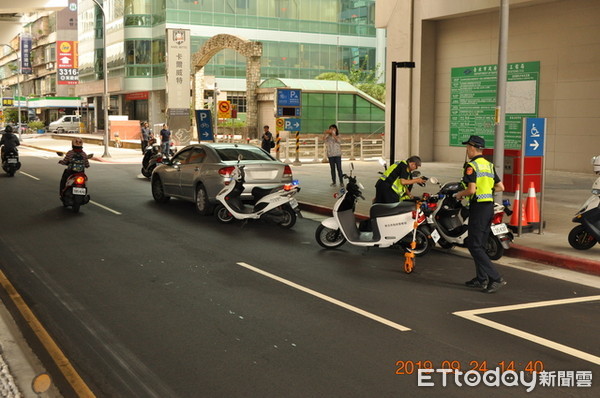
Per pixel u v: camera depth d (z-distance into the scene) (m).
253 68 42.88
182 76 44.16
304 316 7.07
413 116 28.33
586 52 22.20
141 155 36.16
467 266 9.62
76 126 73.31
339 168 19.45
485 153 16.66
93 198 17.41
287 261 9.88
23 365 5.30
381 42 64.12
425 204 9.90
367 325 6.77
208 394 5.05
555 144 23.39
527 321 6.95
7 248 10.70
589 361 5.80
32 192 18.62
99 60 66.12
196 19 56.31
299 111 27.50
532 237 11.33
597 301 7.80
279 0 59.47
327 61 61.84
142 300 7.66
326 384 5.24
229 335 6.42
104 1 63.56
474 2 25.08
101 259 9.88
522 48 24.25
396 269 9.41
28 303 7.54
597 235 9.83
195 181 14.55
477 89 26.19
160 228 12.75
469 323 6.86
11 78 121.50
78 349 6.04
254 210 12.80
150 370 5.54
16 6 26.77
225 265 9.55
